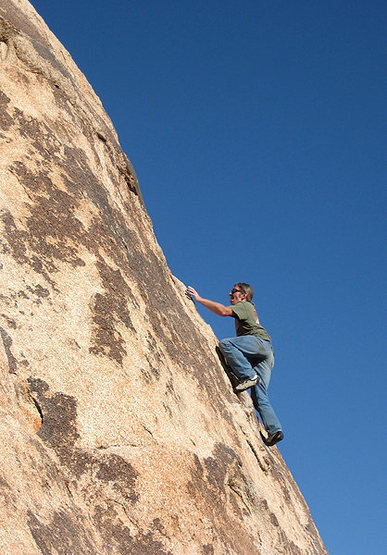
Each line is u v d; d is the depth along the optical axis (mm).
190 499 4895
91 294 5129
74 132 6402
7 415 3984
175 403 5430
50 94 6348
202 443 5582
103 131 7035
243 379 7406
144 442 4734
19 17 6605
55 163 5785
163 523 4477
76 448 4305
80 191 5816
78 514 4004
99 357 4844
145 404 4949
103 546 4035
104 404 4633
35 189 5379
